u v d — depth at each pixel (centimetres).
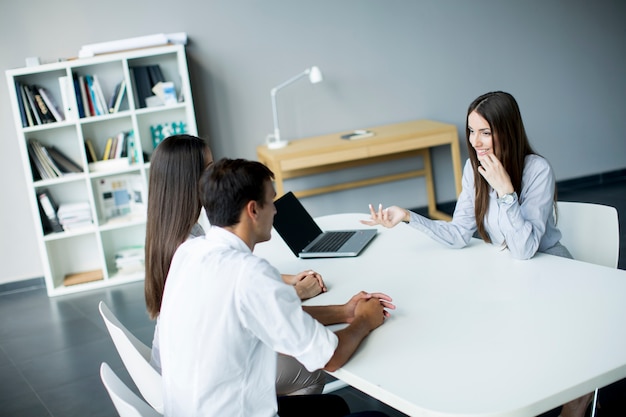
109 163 454
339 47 500
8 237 465
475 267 195
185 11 466
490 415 120
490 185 213
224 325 137
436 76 524
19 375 329
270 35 486
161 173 176
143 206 471
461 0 518
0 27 439
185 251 150
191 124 450
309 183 517
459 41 524
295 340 138
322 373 214
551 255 199
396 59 513
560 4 541
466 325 156
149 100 453
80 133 438
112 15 454
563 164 566
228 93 486
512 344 144
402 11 508
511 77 541
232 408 139
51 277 448
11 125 451
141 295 427
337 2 494
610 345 139
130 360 164
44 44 447
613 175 578
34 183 435
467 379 132
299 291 187
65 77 432
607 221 219
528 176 212
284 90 496
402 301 175
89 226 453
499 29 531
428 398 127
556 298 166
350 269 207
